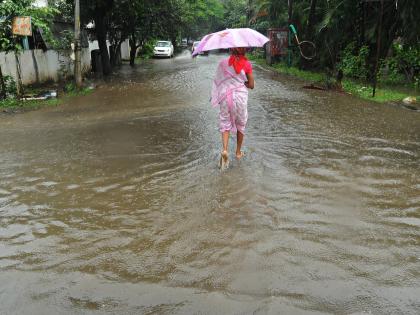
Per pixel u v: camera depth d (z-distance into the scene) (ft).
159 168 18.35
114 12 68.39
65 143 23.45
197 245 11.75
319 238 11.94
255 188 15.66
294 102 34.81
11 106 37.50
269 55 78.48
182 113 31.22
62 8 61.41
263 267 10.55
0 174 18.35
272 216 13.38
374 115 28.73
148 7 75.77
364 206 13.99
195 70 68.59
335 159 18.89
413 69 43.42
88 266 10.89
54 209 14.49
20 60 47.50
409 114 28.91
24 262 11.18
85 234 12.62
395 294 9.41
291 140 22.33
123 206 14.55
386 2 43.78
